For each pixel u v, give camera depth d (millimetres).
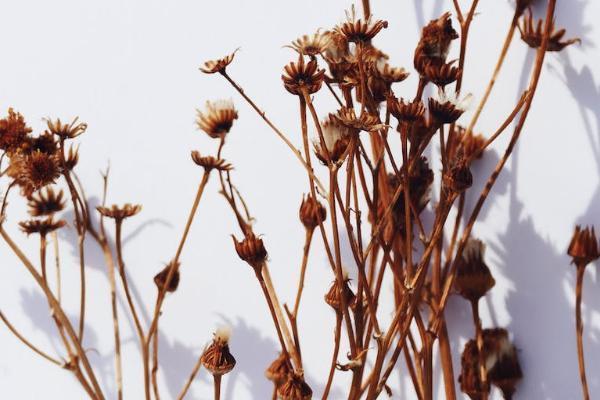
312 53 349
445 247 388
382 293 395
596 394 374
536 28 375
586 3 373
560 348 377
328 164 344
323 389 402
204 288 415
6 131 383
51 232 410
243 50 408
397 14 392
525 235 380
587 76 373
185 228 395
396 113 342
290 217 404
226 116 376
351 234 349
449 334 390
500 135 382
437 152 389
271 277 407
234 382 413
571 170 375
